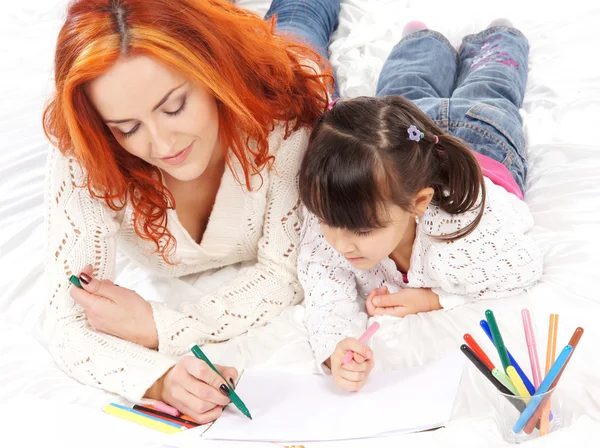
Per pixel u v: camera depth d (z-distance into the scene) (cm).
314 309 122
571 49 181
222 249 130
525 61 173
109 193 112
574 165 145
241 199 123
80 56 93
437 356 110
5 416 101
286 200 124
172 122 100
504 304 119
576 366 103
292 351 117
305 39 177
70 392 110
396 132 108
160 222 119
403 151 107
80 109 99
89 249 115
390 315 122
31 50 209
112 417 102
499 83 161
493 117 145
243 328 123
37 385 111
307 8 191
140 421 101
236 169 119
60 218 113
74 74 94
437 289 124
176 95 98
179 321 116
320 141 109
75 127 100
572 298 116
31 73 199
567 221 133
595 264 123
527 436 91
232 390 101
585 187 140
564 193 141
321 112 125
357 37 187
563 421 93
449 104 149
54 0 226
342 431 96
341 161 105
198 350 104
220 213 124
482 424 96
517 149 145
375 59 179
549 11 195
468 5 198
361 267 116
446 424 96
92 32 94
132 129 101
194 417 101
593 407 96
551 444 86
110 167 106
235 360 116
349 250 111
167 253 126
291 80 116
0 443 98
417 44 173
